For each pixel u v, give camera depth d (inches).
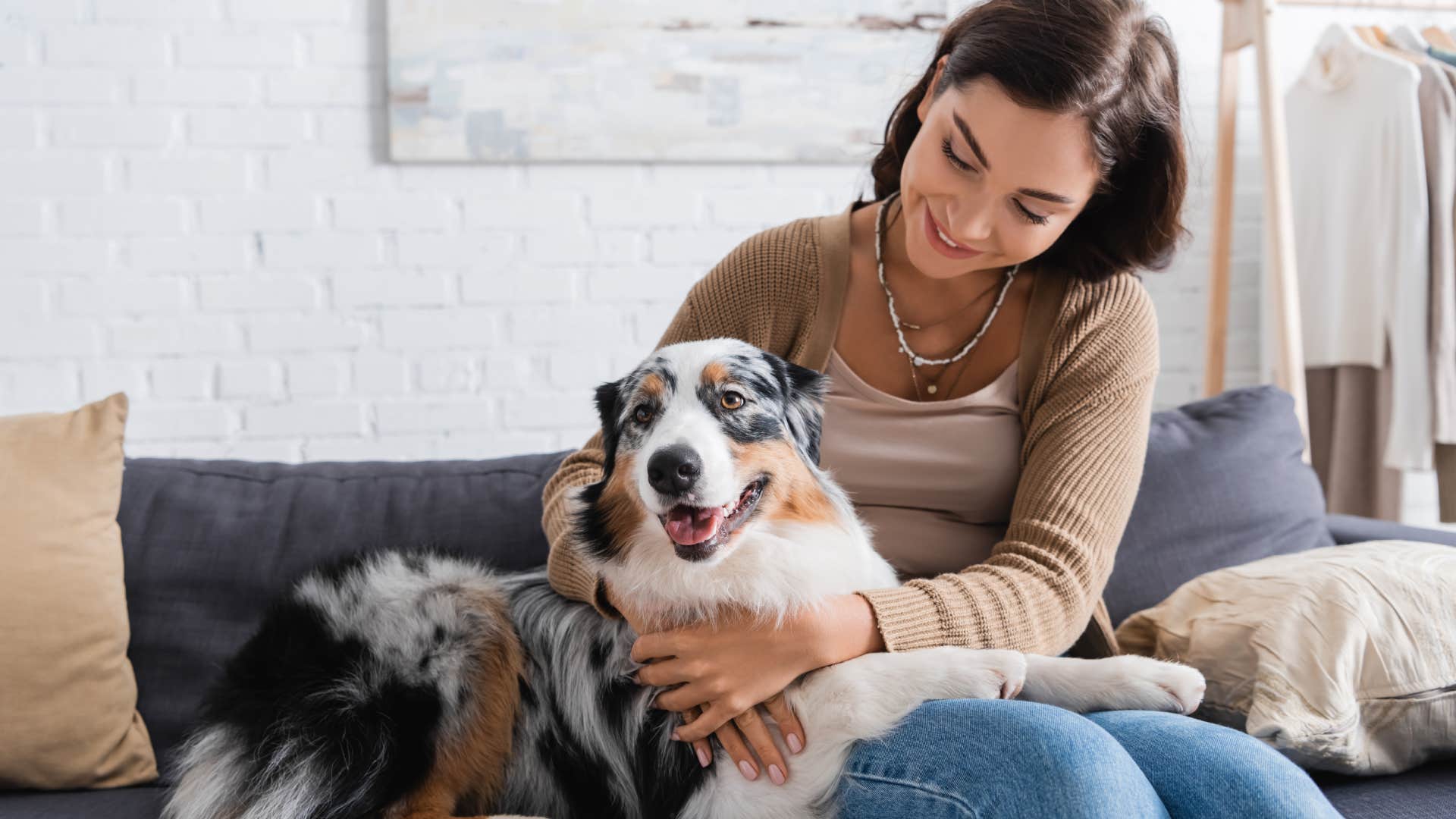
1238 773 38.2
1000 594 48.4
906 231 54.7
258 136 108.5
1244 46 101.7
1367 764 51.7
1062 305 57.4
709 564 46.8
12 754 58.3
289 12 107.9
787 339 60.7
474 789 53.0
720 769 46.4
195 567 67.6
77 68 105.3
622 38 111.0
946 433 56.8
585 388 115.2
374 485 73.3
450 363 113.0
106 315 107.3
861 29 114.0
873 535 56.5
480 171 112.0
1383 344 106.3
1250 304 124.0
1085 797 35.8
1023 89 47.2
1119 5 50.9
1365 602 53.6
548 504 60.1
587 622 53.9
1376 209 106.1
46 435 65.6
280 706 51.2
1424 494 127.1
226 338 109.4
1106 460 53.6
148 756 62.7
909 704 44.3
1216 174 104.3
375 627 53.3
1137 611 73.5
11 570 59.3
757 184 115.6
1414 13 125.1
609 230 114.1
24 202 105.3
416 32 108.3
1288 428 82.0
